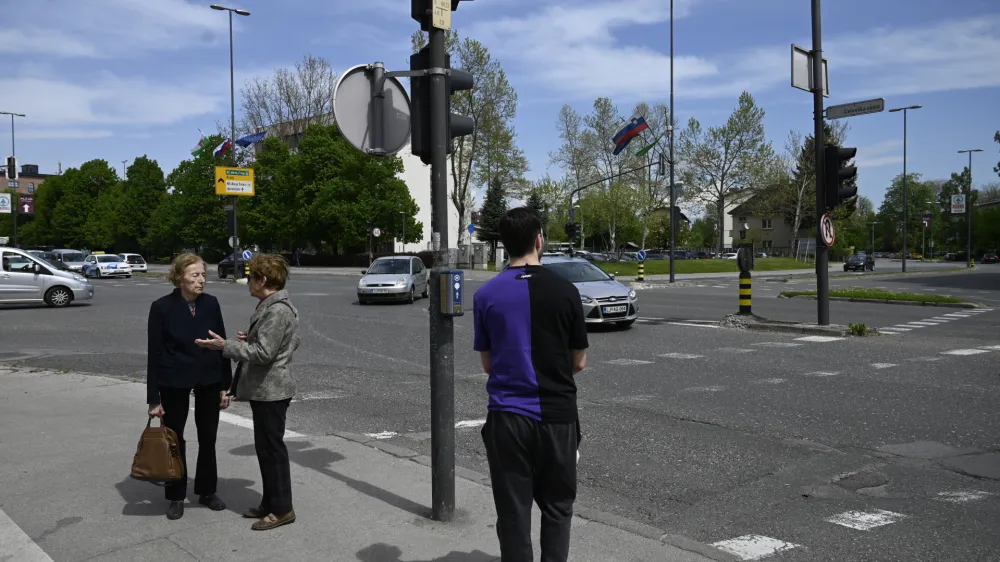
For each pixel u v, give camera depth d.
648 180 63.53
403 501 4.70
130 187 84.94
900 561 3.92
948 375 9.50
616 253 59.69
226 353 4.09
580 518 4.39
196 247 71.00
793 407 7.73
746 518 4.60
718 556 3.81
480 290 3.08
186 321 4.39
